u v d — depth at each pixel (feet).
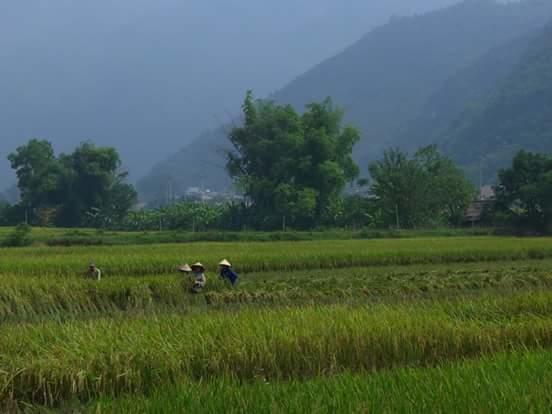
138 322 54.85
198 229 363.35
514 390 35.42
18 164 402.72
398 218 333.83
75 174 393.70
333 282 107.76
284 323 53.52
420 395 35.06
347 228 347.36
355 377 39.24
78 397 44.21
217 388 37.99
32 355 47.01
